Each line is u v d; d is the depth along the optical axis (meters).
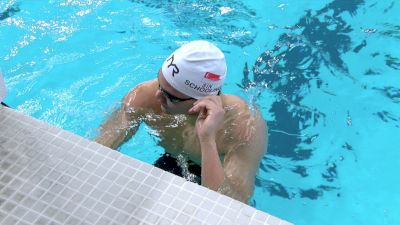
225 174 2.77
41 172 1.77
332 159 3.50
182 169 3.13
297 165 3.45
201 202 1.68
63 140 1.89
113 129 3.26
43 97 3.86
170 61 2.89
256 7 4.74
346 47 4.33
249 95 3.89
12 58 4.18
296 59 4.21
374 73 4.11
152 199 1.69
